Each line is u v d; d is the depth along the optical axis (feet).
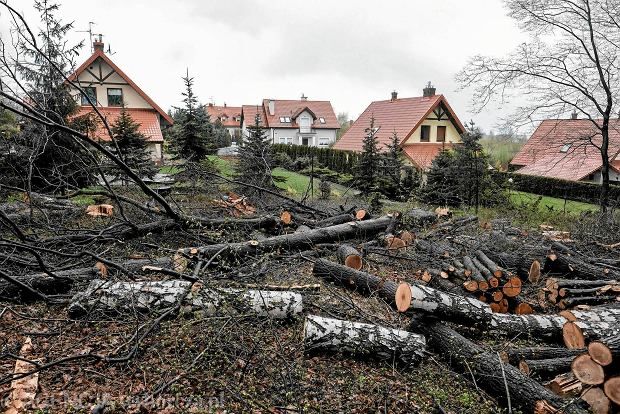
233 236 22.91
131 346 12.55
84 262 18.79
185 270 17.63
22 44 18.17
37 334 13.21
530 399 11.25
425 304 13.76
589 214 40.01
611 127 46.68
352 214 28.53
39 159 30.27
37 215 24.40
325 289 18.21
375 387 12.03
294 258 21.15
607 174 44.55
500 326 14.35
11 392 10.57
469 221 31.81
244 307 14.26
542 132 54.24
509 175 66.03
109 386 11.15
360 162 54.24
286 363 12.06
